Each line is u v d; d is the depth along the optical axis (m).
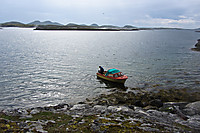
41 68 41.19
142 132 12.59
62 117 15.87
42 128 13.04
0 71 37.41
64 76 35.31
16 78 33.06
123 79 30.77
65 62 48.59
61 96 25.41
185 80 32.06
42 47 84.62
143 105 21.50
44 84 30.28
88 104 22.08
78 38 154.25
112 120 14.84
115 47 86.25
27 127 13.17
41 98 24.50
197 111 18.05
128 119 15.20
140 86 29.66
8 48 76.69
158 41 121.31
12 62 46.81
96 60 51.91
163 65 44.16
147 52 67.31
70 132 12.41
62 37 164.88
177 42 112.19
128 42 115.31
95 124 13.88
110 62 48.94
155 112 17.86
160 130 13.05
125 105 20.67
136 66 43.59
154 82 31.42
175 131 13.03
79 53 66.00
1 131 12.16
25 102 23.05
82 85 30.42
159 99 23.59
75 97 25.14
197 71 37.94
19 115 16.34
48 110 18.25
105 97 25.02
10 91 26.61
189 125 14.62
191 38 153.62
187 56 57.09
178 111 18.05
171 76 34.66
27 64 45.00
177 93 26.08
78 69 41.12
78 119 15.26
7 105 21.95
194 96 24.81
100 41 124.31
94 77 35.31
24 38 143.75
